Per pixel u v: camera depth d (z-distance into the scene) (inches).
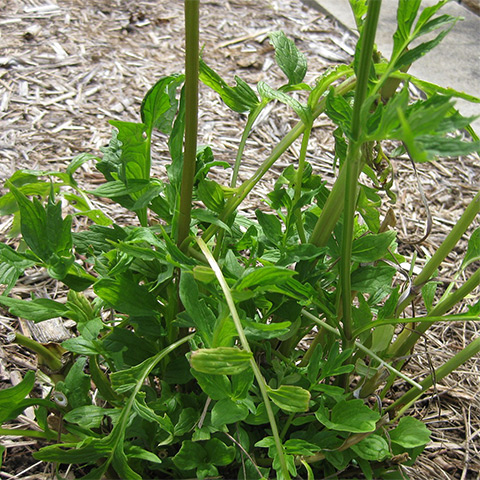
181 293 16.3
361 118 15.0
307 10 71.0
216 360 14.9
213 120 51.1
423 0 71.7
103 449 17.9
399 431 21.9
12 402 18.3
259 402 20.7
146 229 18.8
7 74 53.4
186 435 21.0
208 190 20.3
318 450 19.3
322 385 20.0
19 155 44.3
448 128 13.4
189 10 15.7
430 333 33.6
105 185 19.8
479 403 29.5
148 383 25.5
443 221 43.1
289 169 23.7
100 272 20.2
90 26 62.6
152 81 54.7
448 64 60.7
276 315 22.0
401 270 22.4
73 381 20.3
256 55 60.9
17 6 64.6
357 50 16.1
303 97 54.9
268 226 21.4
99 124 48.8
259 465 21.9
